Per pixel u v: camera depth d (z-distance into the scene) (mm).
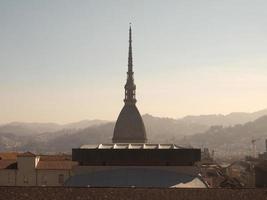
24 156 182875
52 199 113000
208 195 114125
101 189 115188
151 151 160125
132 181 148750
